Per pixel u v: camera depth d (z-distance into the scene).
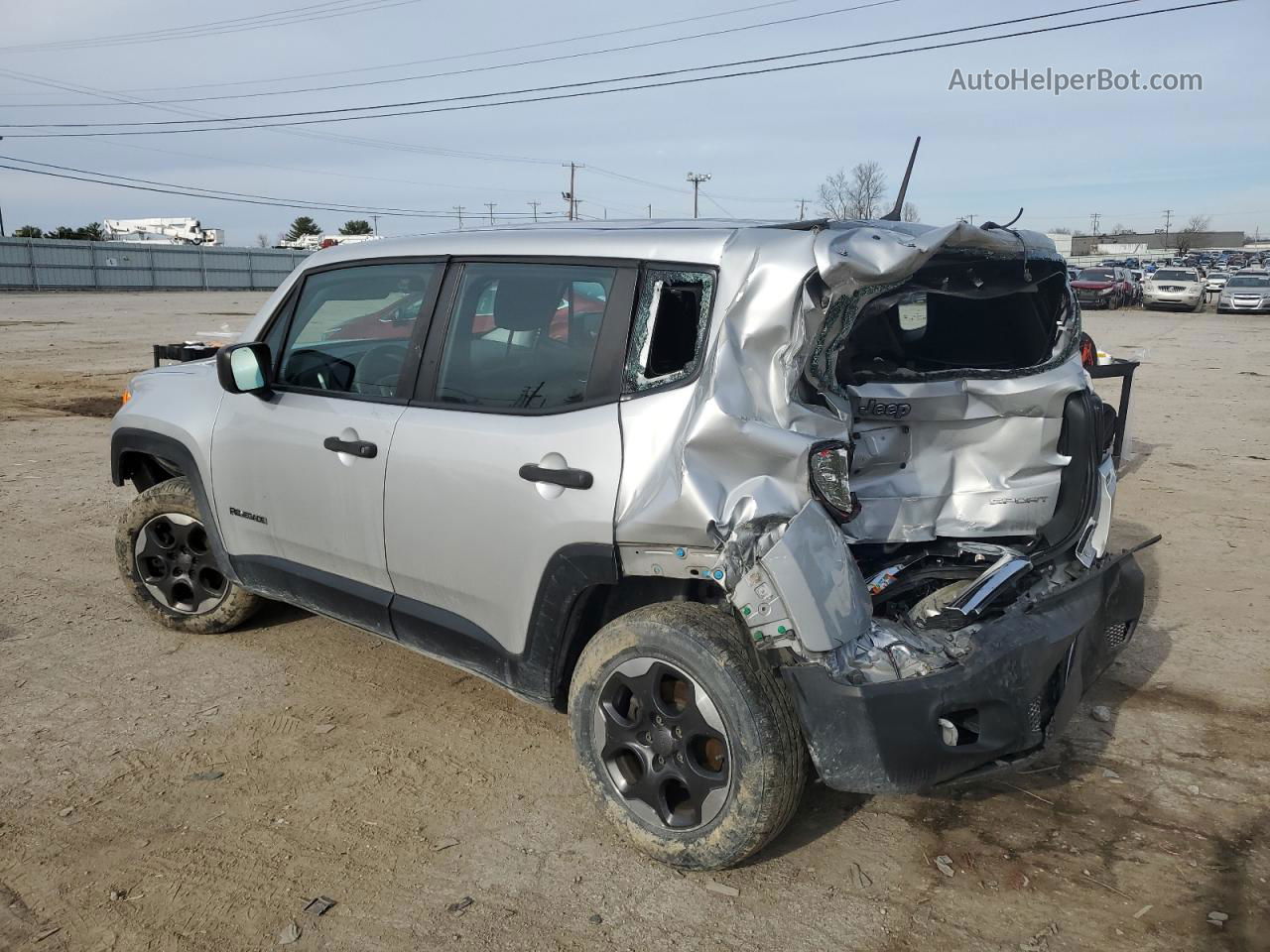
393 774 3.57
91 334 22.84
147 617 5.04
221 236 89.12
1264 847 3.14
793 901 2.89
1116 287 36.12
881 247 2.73
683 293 2.96
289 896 2.91
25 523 6.73
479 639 3.42
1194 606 5.21
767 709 2.74
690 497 2.73
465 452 3.31
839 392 3.01
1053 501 3.55
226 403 4.25
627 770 3.09
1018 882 2.98
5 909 2.84
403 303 3.69
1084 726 3.94
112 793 3.44
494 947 2.71
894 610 3.18
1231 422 10.77
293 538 4.01
